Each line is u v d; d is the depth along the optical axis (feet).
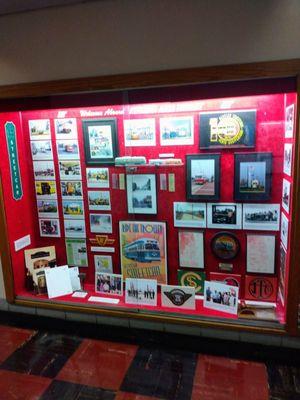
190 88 5.79
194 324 6.77
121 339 7.00
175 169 7.18
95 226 8.11
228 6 5.21
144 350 6.61
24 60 6.33
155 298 7.35
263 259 7.00
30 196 8.35
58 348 6.78
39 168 8.10
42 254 8.43
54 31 6.05
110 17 5.73
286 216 6.18
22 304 7.97
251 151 6.57
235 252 7.16
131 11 5.60
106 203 7.88
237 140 6.59
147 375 5.90
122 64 5.86
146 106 6.96
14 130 7.74
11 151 7.68
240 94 5.58
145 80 5.78
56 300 7.77
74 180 7.95
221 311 6.89
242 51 5.32
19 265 8.14
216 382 5.67
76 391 5.56
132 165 7.38
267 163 6.52
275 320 6.45
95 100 6.35
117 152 7.44
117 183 7.66
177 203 7.36
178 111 6.82
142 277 7.99
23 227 8.22
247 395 5.37
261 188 6.67
